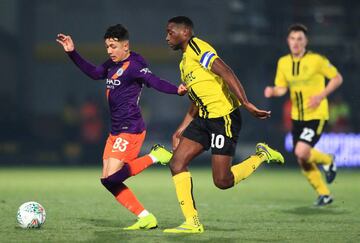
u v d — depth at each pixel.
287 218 32.00
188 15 122.62
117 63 27.02
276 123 97.50
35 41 119.25
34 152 91.88
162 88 26.36
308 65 36.88
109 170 26.62
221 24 118.38
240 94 24.66
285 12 94.69
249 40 93.44
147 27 126.75
